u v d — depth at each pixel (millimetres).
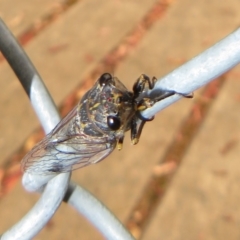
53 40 429
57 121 138
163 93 118
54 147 138
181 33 434
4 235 135
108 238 140
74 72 390
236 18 455
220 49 110
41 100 137
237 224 274
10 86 376
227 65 110
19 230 134
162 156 312
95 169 305
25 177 137
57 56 409
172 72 116
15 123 342
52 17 459
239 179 298
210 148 317
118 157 311
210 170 303
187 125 335
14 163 312
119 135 145
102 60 402
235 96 357
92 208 138
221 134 328
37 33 439
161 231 271
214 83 368
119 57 405
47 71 393
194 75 114
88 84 377
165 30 437
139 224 275
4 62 402
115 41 425
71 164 139
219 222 275
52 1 481
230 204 285
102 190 294
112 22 450
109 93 142
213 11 463
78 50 415
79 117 145
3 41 134
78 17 458
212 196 288
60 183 133
